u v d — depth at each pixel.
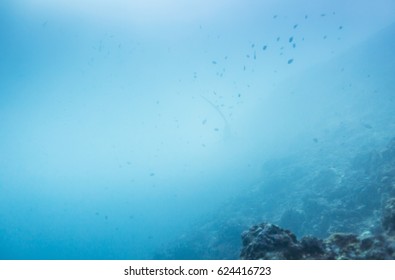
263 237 6.60
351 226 16.20
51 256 74.94
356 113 41.28
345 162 26.02
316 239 6.44
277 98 70.06
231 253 23.88
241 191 37.56
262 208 27.56
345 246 6.36
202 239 29.33
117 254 59.50
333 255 6.06
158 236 51.69
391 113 34.09
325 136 39.03
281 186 29.38
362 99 43.56
